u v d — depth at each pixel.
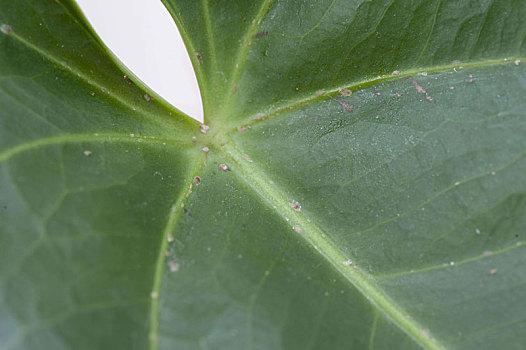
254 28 0.28
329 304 0.26
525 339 0.26
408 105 0.28
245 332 0.25
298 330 0.25
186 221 0.26
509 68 0.28
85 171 0.26
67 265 0.24
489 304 0.27
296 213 0.27
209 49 0.28
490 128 0.27
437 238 0.27
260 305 0.25
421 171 0.27
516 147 0.27
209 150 0.28
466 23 0.28
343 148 0.28
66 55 0.27
